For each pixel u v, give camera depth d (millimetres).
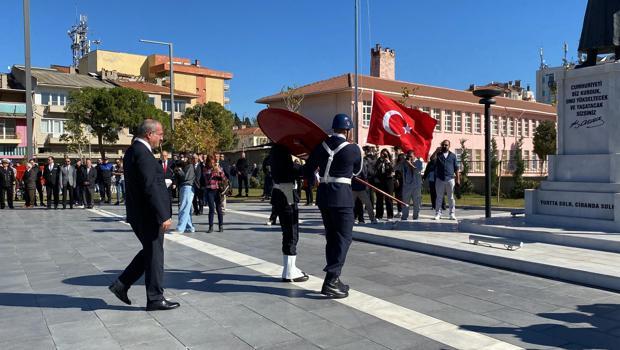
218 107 58656
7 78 57781
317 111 40281
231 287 6445
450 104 44031
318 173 6363
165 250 9266
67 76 59969
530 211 10211
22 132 53250
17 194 26438
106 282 6801
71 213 17531
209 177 11836
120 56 79188
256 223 13727
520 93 75125
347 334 4684
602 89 9391
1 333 4754
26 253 9094
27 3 20766
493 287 6406
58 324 5012
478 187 30906
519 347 4363
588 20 9844
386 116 13219
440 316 5219
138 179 5254
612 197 8844
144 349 4332
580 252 7852
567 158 9867
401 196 14234
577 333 4711
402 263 7938
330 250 6027
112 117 45812
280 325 4949
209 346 4395
